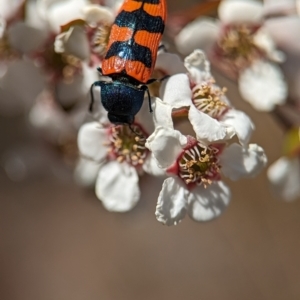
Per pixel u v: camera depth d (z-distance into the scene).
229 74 0.18
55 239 0.26
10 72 0.18
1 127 0.21
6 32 0.17
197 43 0.18
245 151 0.16
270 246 0.24
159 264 0.25
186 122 0.16
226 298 0.24
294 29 0.20
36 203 0.26
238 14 0.18
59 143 0.19
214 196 0.16
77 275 0.26
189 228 0.25
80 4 0.17
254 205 0.23
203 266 0.25
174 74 0.16
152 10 0.16
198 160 0.16
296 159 0.18
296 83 0.19
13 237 0.25
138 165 0.17
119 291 0.25
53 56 0.18
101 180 0.17
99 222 0.26
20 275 0.25
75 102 0.18
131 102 0.16
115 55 0.16
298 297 0.24
